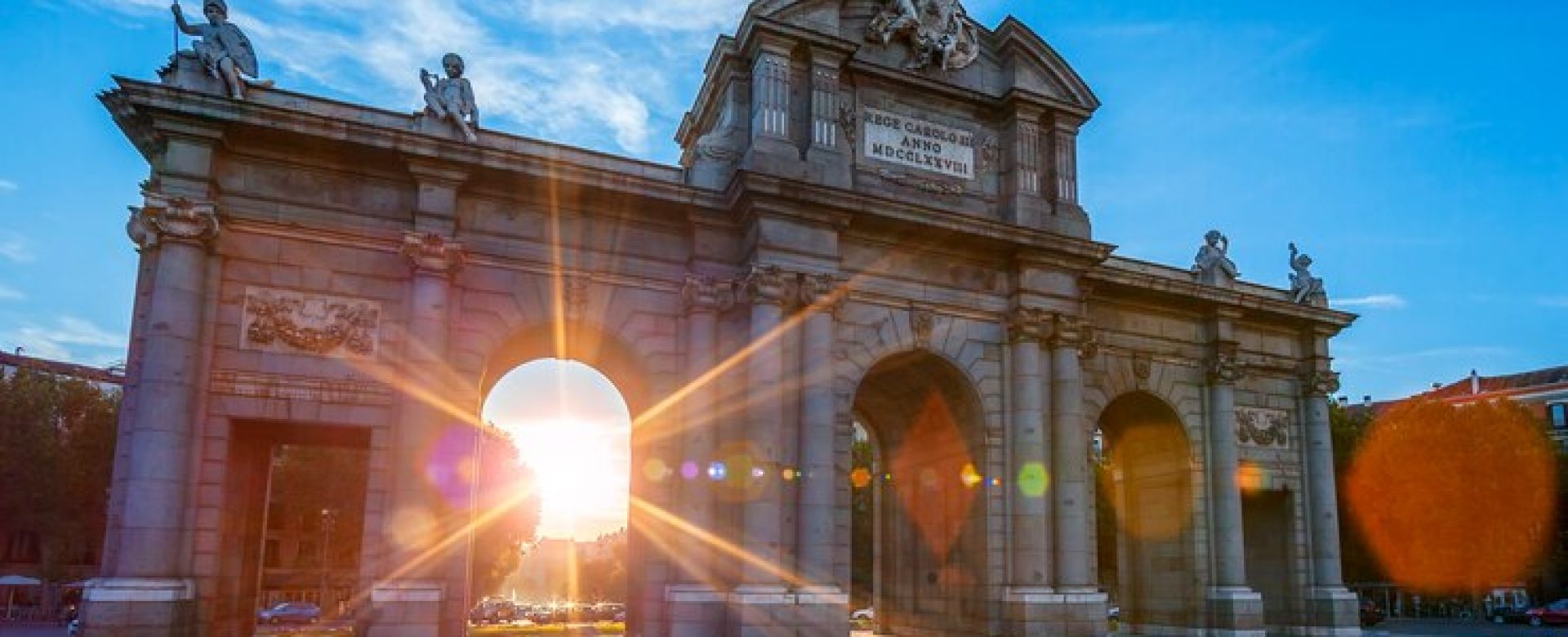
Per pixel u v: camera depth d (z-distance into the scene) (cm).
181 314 3016
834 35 3750
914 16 3966
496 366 3731
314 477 7650
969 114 4078
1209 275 4659
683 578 3366
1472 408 7431
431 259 3247
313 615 7131
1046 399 3922
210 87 3172
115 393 8519
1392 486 7388
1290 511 4734
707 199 3588
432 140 3262
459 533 3203
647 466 3497
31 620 7675
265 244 3219
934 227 3734
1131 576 4844
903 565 4534
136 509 2892
